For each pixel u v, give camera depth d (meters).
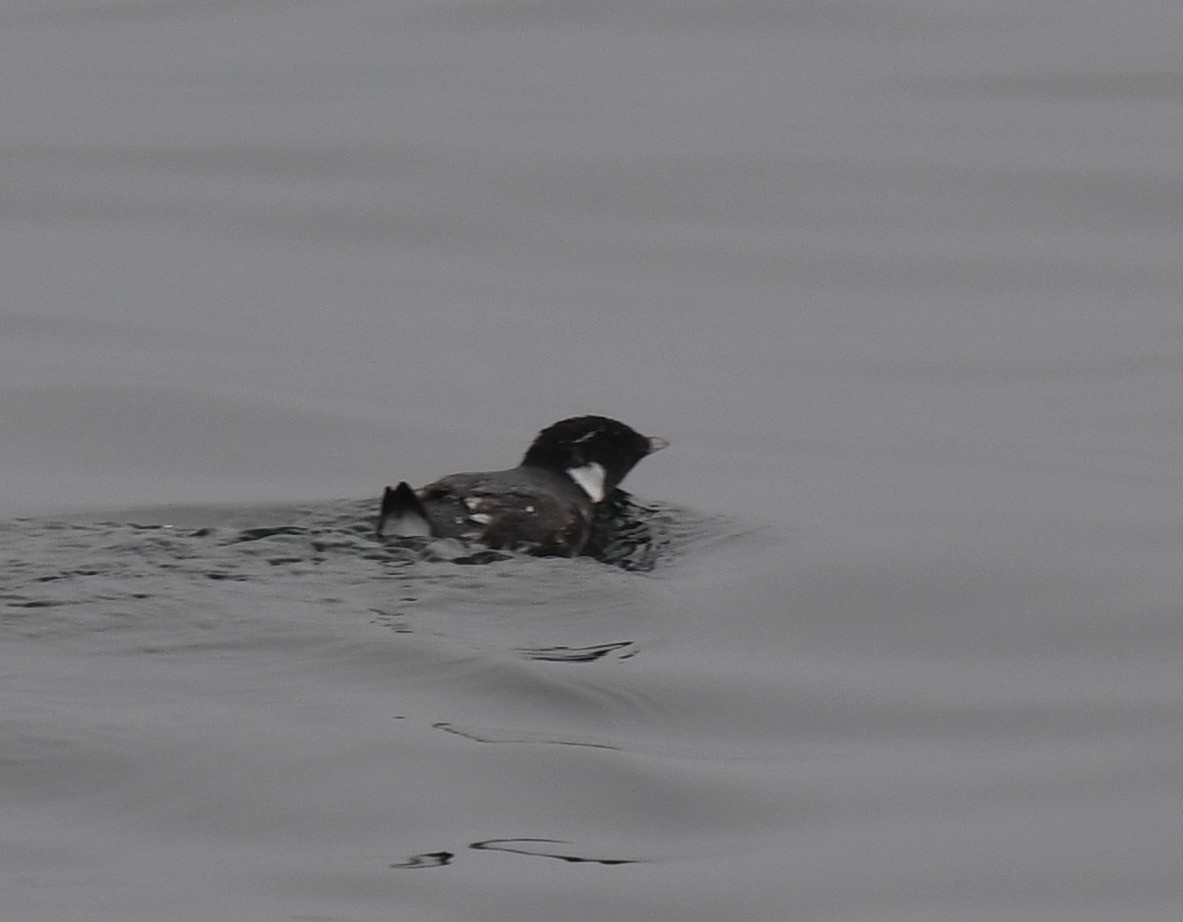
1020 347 19.58
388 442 17.16
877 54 28.08
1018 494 15.84
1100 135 25.02
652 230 22.56
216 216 22.83
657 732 11.10
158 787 9.99
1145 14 29.75
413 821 9.88
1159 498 15.69
